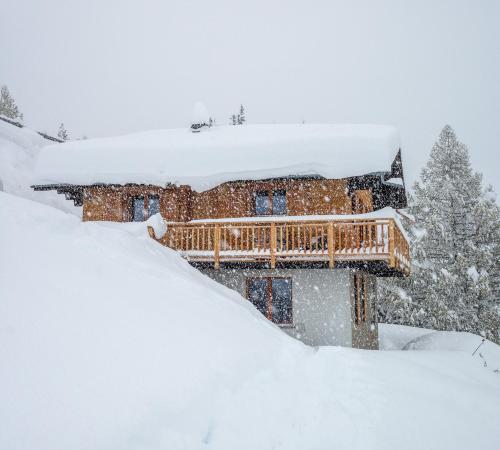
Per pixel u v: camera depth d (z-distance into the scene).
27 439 3.00
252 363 5.69
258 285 15.98
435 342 18.45
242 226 14.61
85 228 8.45
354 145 15.38
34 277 5.28
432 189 30.33
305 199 16.20
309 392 5.46
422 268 26.91
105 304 5.37
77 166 17.56
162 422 3.71
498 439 5.19
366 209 19.50
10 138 31.56
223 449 3.75
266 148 16.14
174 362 4.68
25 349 3.88
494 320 24.70
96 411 3.51
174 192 17.16
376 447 4.28
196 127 19.73
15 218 6.93
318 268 15.23
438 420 5.33
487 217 26.36
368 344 17.61
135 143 18.11
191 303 7.19
